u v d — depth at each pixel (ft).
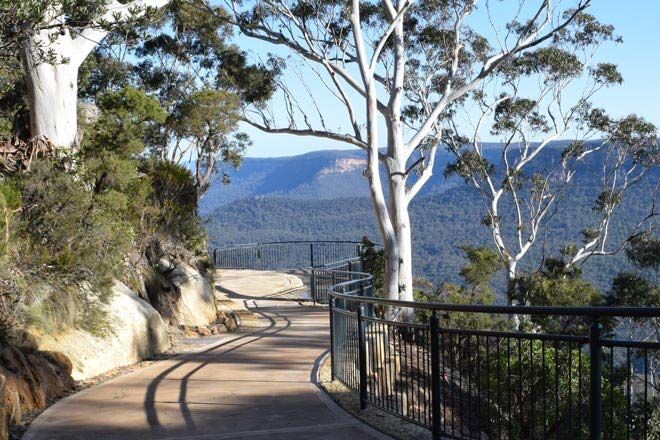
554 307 16.85
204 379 33.99
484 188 136.36
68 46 52.65
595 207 134.31
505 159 134.72
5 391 25.50
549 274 117.80
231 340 49.14
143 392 30.99
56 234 37.32
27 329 31.76
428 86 110.22
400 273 82.99
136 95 61.77
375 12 100.83
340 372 32.27
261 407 28.22
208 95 83.61
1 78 57.47
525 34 89.20
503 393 29.12
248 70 94.84
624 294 108.47
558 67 122.72
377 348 28.48
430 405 23.34
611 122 131.13
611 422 16.34
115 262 40.19
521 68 126.31
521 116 132.05
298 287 90.48
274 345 45.85
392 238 81.92
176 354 42.47
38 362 29.84
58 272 35.91
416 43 105.60
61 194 39.24
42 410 27.86
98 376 34.83
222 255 118.73
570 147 134.21
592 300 107.34
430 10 102.42
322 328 55.93
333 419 26.30
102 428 25.27
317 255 110.93
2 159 44.09
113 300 40.09
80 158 48.21
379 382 27.89
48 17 33.30
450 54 104.42
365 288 45.06
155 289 52.11
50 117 52.26
